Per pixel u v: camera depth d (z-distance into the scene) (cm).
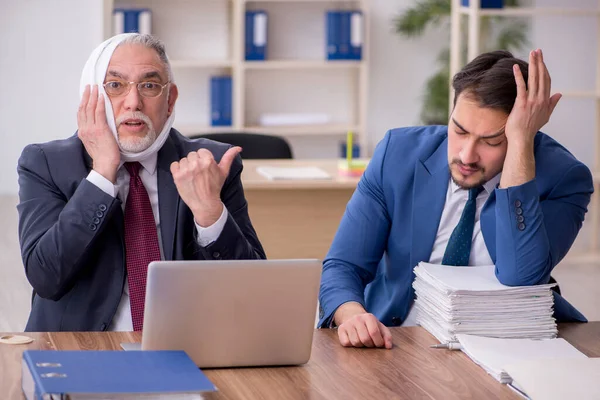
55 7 783
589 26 805
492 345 206
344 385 183
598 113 688
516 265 223
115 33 730
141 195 243
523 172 229
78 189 232
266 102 803
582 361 191
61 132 802
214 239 229
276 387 180
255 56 757
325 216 449
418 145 258
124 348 199
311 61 768
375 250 257
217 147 261
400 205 253
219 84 758
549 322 217
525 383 179
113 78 241
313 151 816
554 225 237
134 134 240
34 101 795
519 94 226
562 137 823
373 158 262
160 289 182
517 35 783
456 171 237
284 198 444
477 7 625
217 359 189
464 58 757
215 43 775
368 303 265
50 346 201
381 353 206
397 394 179
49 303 240
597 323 238
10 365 187
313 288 191
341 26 766
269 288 188
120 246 239
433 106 791
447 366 198
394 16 809
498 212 229
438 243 252
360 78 784
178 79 784
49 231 230
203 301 185
